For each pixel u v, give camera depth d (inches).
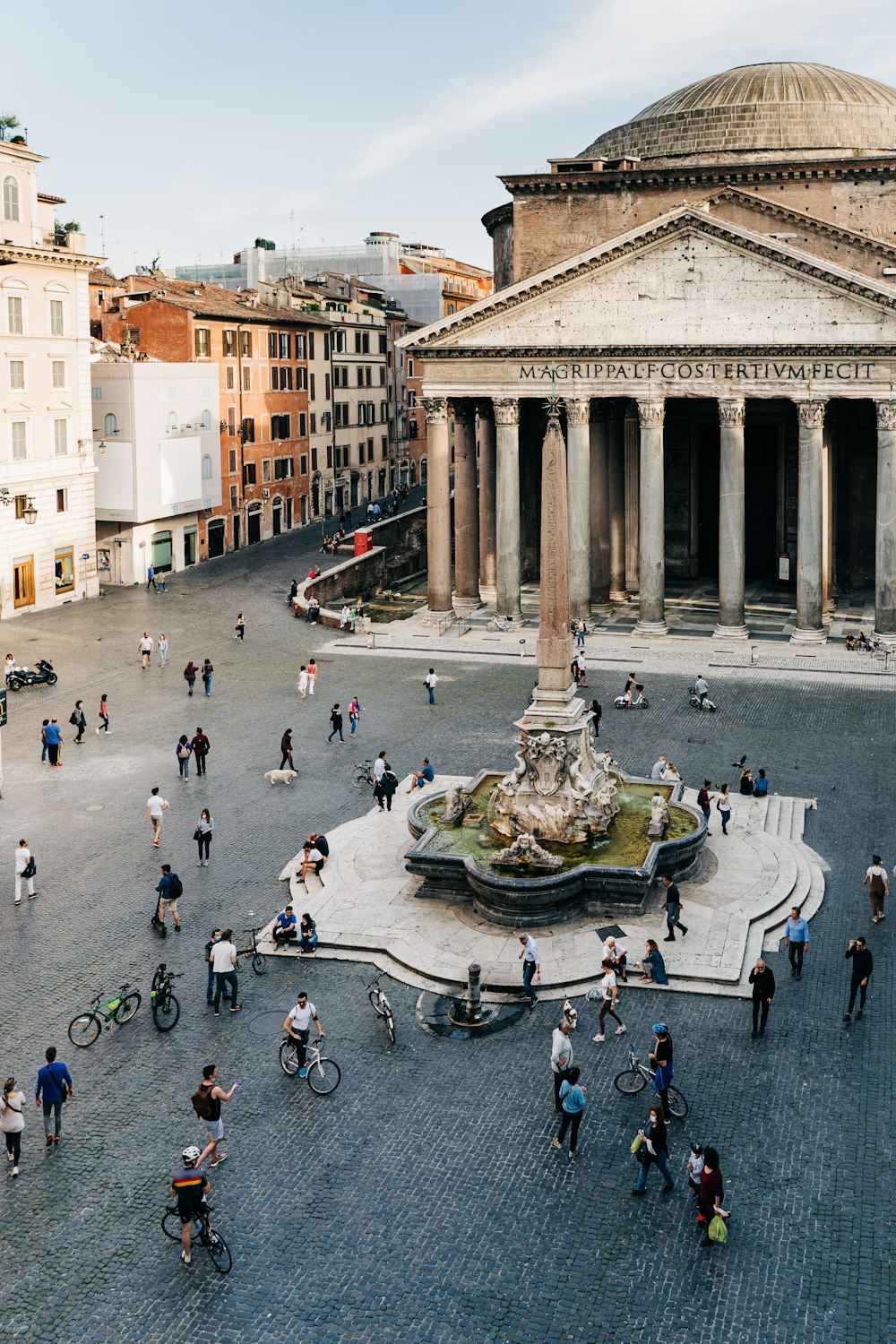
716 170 2573.8
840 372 2263.8
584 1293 749.3
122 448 2987.2
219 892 1325.0
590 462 2650.1
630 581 2913.4
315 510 4013.3
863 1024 1046.4
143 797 1614.2
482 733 1854.1
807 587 2365.9
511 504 2527.1
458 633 2541.8
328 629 2600.9
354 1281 762.8
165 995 1058.7
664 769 1537.9
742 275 2285.9
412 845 1424.7
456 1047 1030.4
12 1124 871.1
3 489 2571.4
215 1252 776.9
